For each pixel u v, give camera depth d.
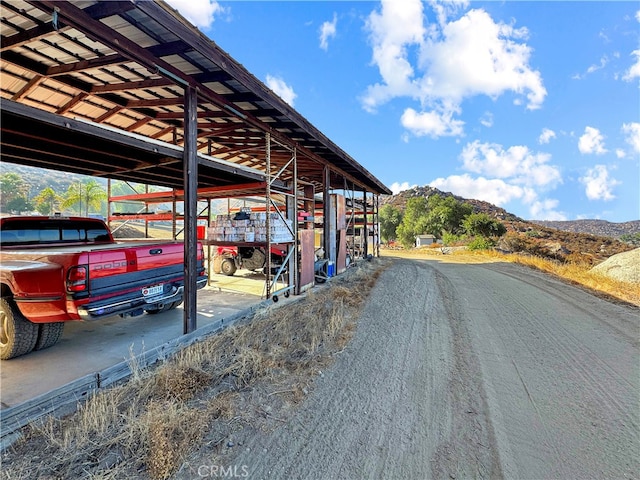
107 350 4.05
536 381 3.67
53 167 6.33
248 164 11.40
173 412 2.65
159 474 2.11
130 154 5.15
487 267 14.15
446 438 2.65
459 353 4.48
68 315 3.47
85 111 6.30
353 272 11.76
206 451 2.36
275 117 6.16
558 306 7.09
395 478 2.21
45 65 4.55
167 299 4.73
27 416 2.52
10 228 4.79
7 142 4.41
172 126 7.48
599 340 5.02
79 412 2.70
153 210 11.39
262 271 11.80
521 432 2.75
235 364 3.67
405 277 10.80
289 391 3.27
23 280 3.48
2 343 3.75
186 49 3.68
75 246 5.45
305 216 8.80
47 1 2.75
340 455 2.41
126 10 2.94
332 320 5.39
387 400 3.21
